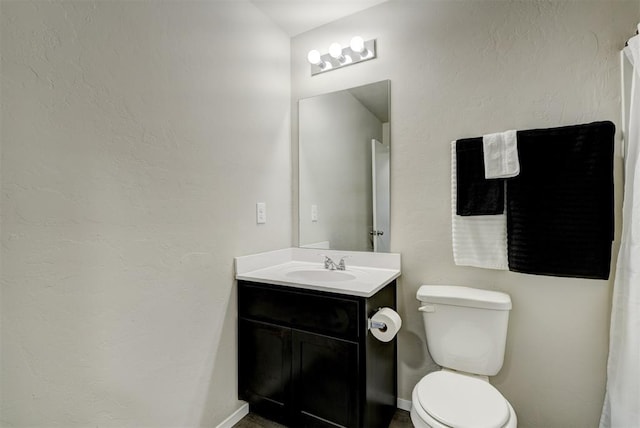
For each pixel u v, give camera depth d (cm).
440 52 176
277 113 210
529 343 154
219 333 163
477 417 111
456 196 163
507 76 159
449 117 173
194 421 149
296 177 222
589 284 143
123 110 120
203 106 155
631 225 124
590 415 143
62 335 103
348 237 201
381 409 159
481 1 166
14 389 93
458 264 162
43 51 98
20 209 93
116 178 118
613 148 132
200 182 153
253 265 186
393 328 140
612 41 139
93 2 111
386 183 189
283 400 162
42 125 98
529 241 143
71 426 105
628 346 123
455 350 151
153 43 131
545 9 152
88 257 109
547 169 141
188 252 147
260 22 195
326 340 149
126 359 121
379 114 192
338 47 193
